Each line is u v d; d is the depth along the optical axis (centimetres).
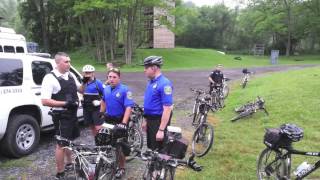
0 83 693
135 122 744
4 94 695
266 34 7038
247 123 1027
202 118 883
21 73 740
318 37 6462
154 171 433
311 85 1447
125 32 4075
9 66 719
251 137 874
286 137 511
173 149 430
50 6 5322
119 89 577
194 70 3322
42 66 795
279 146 519
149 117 516
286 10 6250
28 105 739
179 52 5066
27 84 746
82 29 4469
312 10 6144
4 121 679
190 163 421
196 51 5338
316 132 888
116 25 4256
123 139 519
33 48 3788
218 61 4644
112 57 4166
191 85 2089
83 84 736
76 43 5681
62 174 578
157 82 506
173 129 435
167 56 4647
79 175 455
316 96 1244
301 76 1825
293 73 2139
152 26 4341
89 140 823
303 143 808
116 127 511
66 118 561
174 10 3959
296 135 504
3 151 704
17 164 677
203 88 1925
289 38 6334
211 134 725
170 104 494
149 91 514
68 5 4103
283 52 6981
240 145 804
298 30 6316
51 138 862
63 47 5659
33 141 741
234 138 866
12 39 1256
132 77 2547
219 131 937
